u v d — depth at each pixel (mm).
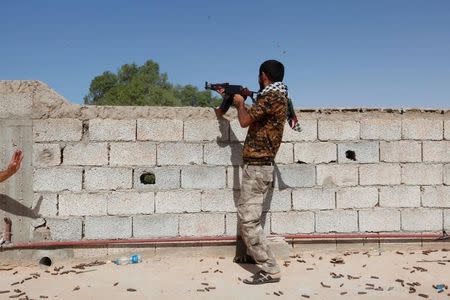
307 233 5988
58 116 5570
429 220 6160
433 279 4984
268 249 4812
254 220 4828
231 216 5848
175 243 5777
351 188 6070
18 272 5219
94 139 5621
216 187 5832
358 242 6102
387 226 6109
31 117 5527
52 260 5547
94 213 5609
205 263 5539
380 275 5109
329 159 6055
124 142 5676
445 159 6219
